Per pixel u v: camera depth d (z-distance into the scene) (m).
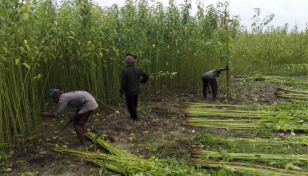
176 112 7.09
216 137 5.19
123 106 7.57
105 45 7.10
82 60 6.75
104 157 4.24
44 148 4.83
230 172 3.79
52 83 7.50
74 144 5.05
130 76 6.17
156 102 8.10
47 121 6.21
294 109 7.05
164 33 8.62
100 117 6.66
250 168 3.85
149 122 6.41
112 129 5.84
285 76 12.30
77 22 6.02
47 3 5.97
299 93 8.95
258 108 7.41
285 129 5.53
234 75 12.30
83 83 7.57
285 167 3.88
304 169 3.87
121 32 7.19
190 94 9.10
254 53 13.02
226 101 8.21
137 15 8.00
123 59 7.73
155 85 8.98
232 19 8.74
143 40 8.31
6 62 4.38
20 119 4.84
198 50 9.46
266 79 11.12
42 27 5.42
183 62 9.55
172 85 9.63
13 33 4.05
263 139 5.06
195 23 9.11
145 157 4.50
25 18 3.62
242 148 4.73
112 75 8.05
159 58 8.82
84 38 6.10
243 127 5.86
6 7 3.93
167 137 5.41
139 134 5.62
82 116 4.90
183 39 8.95
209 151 4.52
